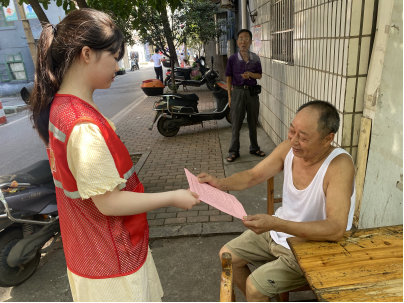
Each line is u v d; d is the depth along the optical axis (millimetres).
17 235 2686
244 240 1919
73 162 1083
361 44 2482
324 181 1577
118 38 1173
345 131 2719
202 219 3396
